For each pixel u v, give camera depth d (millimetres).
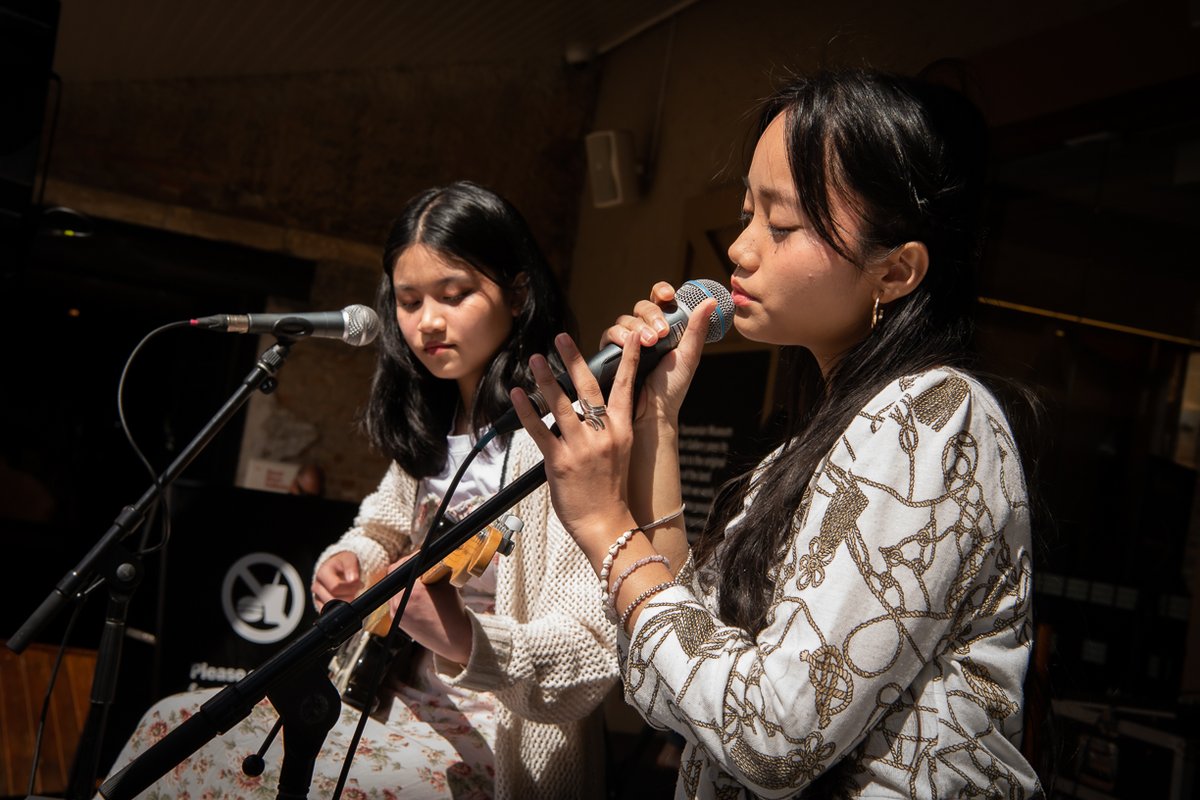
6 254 3553
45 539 8000
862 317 1363
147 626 3918
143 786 1376
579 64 7398
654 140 6637
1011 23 4199
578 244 7516
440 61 7328
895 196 1290
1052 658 1962
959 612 1207
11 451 8070
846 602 1149
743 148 1642
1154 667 3596
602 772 2162
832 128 1298
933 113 1347
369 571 2488
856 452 1219
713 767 1316
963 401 1226
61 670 4629
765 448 1743
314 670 1419
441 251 2240
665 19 6738
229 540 3264
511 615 2111
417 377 2447
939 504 1172
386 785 1968
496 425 1462
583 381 1339
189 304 7707
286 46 6598
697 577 1434
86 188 6805
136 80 6922
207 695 2158
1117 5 3762
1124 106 3797
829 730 1139
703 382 5730
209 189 7078
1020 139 4180
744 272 1371
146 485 8227
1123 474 3805
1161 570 3637
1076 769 3109
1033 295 4176
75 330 8203
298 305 7402
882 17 4836
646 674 1265
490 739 2129
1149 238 3801
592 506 1327
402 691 2188
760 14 5797
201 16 5883
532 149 7555
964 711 1188
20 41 3498
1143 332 3785
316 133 7277
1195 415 3617
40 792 4180
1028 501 1271
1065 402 3990
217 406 7379
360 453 7363
